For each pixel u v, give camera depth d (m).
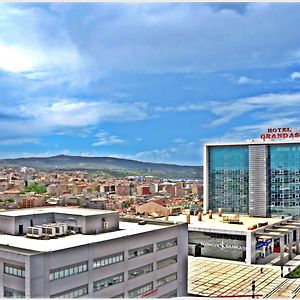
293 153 181.75
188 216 166.25
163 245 95.44
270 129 186.62
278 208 184.25
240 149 192.25
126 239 85.88
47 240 84.94
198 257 154.38
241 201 192.00
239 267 139.25
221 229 152.12
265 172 185.62
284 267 139.38
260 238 148.50
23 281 70.69
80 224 91.88
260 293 109.69
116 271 83.56
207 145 198.75
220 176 196.50
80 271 77.00
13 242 82.81
